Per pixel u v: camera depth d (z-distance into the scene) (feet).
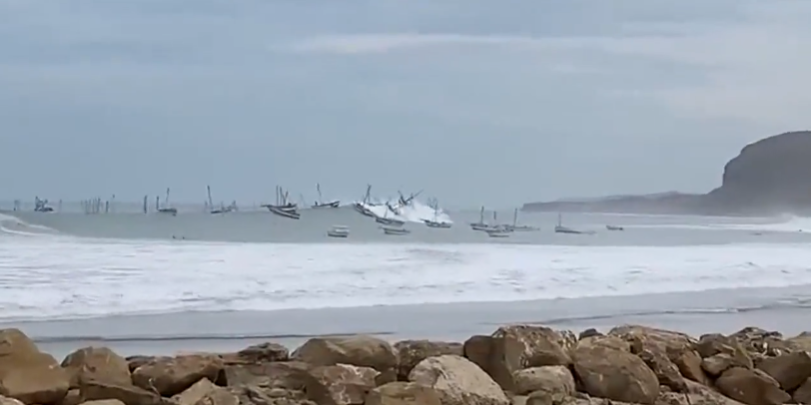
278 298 246.06
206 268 301.84
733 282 335.67
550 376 94.89
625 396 95.71
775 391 102.42
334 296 253.03
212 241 477.36
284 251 377.71
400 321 205.77
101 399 84.79
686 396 98.17
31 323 197.98
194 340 170.50
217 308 227.61
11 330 90.07
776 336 132.57
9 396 83.15
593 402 91.50
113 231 540.52
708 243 619.67
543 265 346.54
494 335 102.53
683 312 239.50
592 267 344.49
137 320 204.23
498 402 88.38
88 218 581.12
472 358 100.99
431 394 84.38
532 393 90.74
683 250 483.92
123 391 85.97
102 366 91.86
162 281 266.16
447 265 333.62
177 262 317.22
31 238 446.60
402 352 102.94
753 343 121.49
